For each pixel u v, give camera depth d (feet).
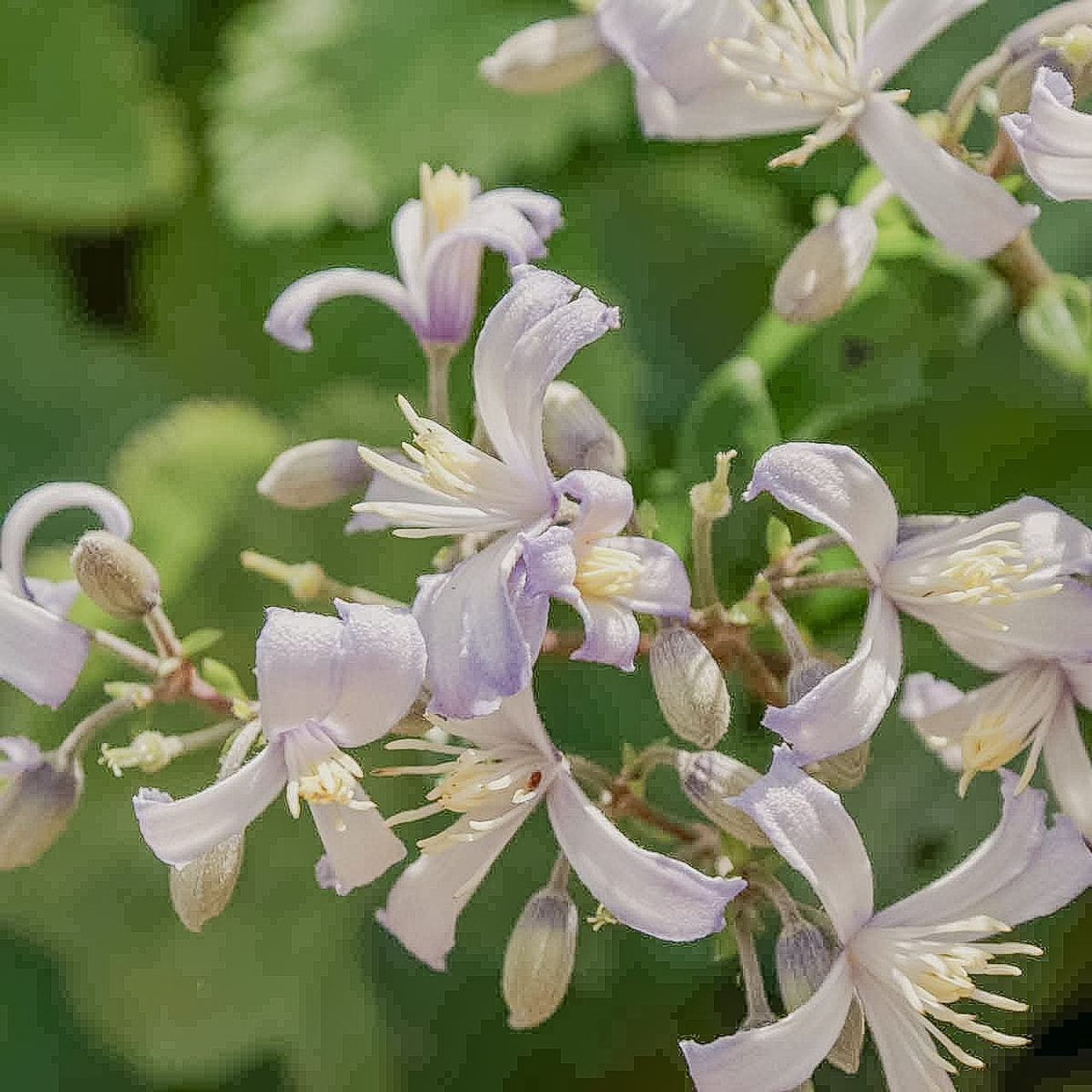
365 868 1.89
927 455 2.13
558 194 2.33
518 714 1.90
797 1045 1.88
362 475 1.95
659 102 2.00
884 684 1.89
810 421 2.06
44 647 1.92
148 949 2.32
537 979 1.90
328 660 1.86
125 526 1.94
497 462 1.91
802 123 1.99
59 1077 2.33
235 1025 2.32
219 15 2.44
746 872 1.92
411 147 2.35
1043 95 1.91
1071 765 1.93
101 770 2.31
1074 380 2.10
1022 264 2.02
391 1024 2.30
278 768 1.88
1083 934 2.16
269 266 2.40
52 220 2.42
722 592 2.04
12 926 2.32
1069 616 1.91
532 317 1.89
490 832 1.90
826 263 1.97
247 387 2.40
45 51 2.43
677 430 2.28
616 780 1.93
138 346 2.43
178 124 2.44
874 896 2.13
